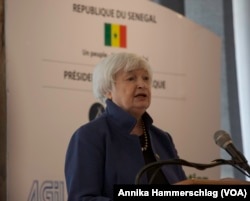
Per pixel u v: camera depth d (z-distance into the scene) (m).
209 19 9.66
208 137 8.56
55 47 7.54
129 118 5.29
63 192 7.35
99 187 4.99
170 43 8.45
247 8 9.72
